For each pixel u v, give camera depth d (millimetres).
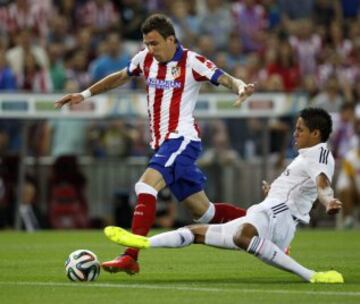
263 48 76062
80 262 29234
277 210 28812
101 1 75500
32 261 37250
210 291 26734
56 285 28219
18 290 27094
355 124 66625
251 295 25828
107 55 68062
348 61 77562
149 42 31203
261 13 77375
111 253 41281
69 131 66125
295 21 78375
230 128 67375
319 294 26000
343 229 64250
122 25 75812
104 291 26781
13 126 64500
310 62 75438
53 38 73375
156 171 30672
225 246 28609
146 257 38969
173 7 74500
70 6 75750
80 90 68250
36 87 67062
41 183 64938
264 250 28203
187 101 31438
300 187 29047
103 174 66250
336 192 67125
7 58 67500
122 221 64875
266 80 69938
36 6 73375
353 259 38562
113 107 60938
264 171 66250
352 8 82688
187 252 41594
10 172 63094
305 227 67000
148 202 30266
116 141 66562
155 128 31625
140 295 25891
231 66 72312
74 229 63594
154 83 31641
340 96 73188
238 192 67438
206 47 69938
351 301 24672
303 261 37500
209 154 67312
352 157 64812
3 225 63031
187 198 31859
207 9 75625
